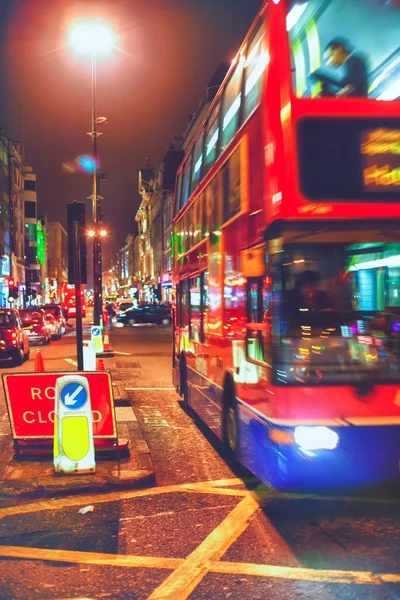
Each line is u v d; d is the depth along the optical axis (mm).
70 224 10016
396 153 5820
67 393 7402
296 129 5766
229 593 4332
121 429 10094
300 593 4301
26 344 23719
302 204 5691
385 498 6508
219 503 6512
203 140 10016
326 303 5766
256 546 5230
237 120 7422
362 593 4273
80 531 5715
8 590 4461
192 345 11156
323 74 5922
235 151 7426
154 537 5520
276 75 5945
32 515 6219
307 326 5738
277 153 5793
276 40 5953
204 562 4906
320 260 5781
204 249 9602
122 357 24844
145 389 15680
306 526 5695
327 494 6699
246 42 7211
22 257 95500
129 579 4617
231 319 7680
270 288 5836
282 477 5703
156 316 57625
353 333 5758
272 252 5820
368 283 5820
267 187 5957
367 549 5074
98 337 24766
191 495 6824
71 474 7293
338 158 5773
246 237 6801
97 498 6770
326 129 5789
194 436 10023
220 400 8367
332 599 4195
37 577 4688
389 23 6066
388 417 5684
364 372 5715
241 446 7227
